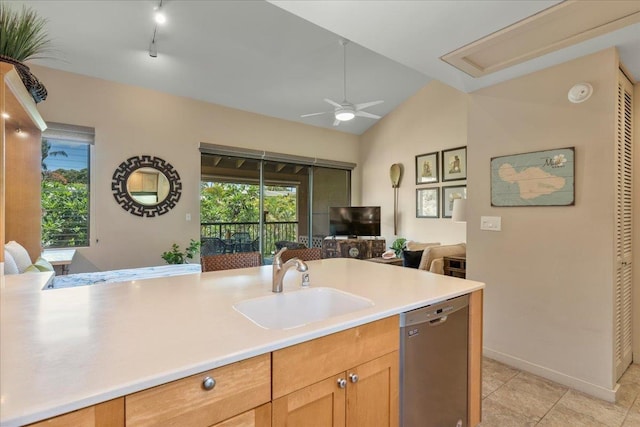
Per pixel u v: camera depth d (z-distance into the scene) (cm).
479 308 176
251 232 568
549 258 239
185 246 490
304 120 615
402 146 614
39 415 63
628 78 241
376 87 542
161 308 127
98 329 103
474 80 262
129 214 447
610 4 161
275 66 442
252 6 324
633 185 250
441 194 543
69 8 308
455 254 390
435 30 188
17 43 210
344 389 114
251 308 142
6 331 101
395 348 132
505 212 264
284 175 610
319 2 163
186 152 492
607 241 213
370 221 620
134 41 363
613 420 193
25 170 305
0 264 182
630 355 252
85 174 428
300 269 149
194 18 334
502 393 222
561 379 233
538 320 245
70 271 410
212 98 504
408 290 160
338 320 115
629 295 248
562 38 197
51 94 395
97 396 68
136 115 452
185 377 80
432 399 148
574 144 226
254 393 92
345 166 681
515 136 257
